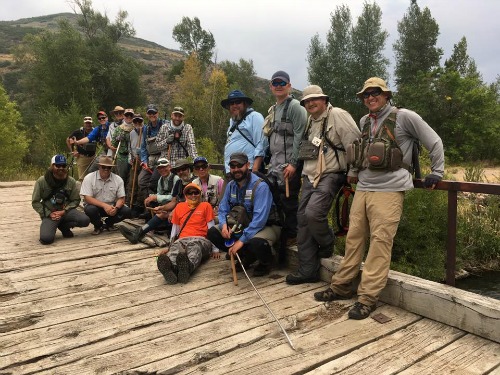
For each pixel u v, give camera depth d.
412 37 35.97
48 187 5.90
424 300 3.36
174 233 4.97
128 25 52.69
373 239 3.39
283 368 2.71
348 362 2.77
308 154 3.89
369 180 3.42
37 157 21.69
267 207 4.21
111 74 42.97
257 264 4.78
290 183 4.34
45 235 5.71
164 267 4.17
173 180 5.89
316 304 3.67
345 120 3.75
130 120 7.62
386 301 3.65
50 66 35.56
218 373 2.68
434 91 27.80
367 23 36.72
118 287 4.18
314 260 4.16
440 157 3.20
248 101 4.81
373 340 3.04
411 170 3.44
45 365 2.79
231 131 4.88
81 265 4.88
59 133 20.11
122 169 7.66
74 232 6.60
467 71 36.75
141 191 7.05
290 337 3.11
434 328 3.19
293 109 4.16
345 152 3.81
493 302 3.04
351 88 37.00
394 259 6.92
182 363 2.78
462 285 7.47
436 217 6.83
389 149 3.27
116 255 5.29
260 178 4.30
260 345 3.01
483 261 8.47
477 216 9.02
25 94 41.72
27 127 30.33
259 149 4.54
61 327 3.32
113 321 3.42
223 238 4.51
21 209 8.57
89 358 2.87
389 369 2.68
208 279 4.37
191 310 3.61
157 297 3.91
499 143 25.50
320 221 3.89
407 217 6.67
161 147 6.42
